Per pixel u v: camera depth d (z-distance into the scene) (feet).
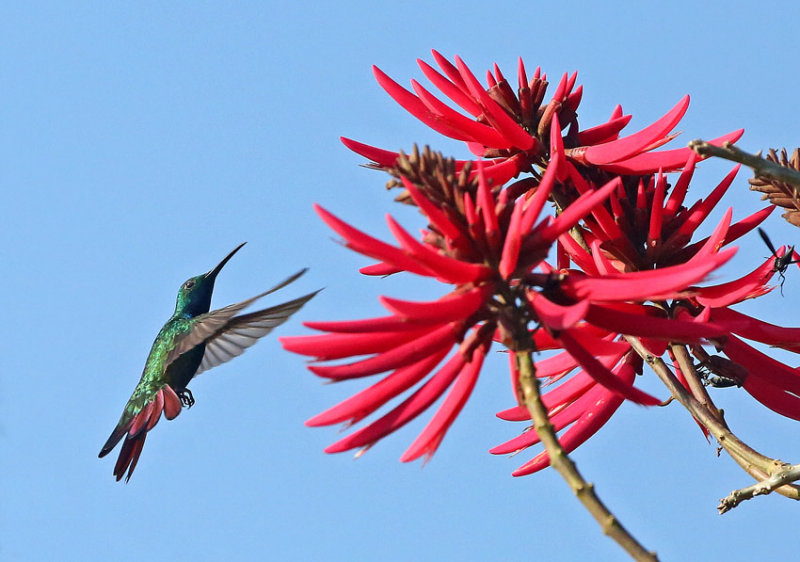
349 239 16.84
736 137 23.07
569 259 24.17
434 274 17.42
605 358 23.49
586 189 22.39
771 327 21.74
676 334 17.51
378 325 17.02
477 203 17.84
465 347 17.43
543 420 16.02
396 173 18.97
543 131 24.62
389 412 17.40
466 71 23.54
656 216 22.75
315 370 16.70
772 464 21.36
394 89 23.66
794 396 22.25
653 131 22.57
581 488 15.33
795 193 23.07
